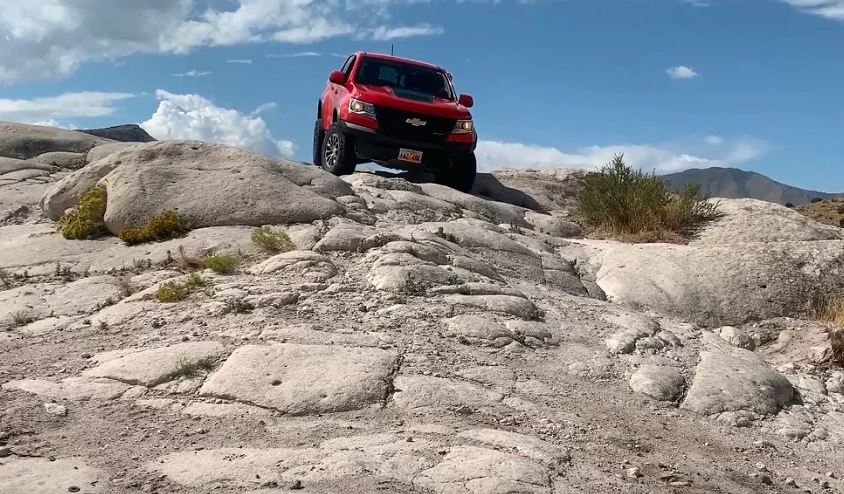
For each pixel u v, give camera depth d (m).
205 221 9.36
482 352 6.39
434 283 7.60
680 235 11.73
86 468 4.12
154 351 5.82
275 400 5.12
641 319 7.66
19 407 4.95
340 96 13.37
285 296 6.98
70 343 6.38
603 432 5.30
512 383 5.88
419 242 8.71
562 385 6.06
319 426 4.83
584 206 12.97
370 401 5.22
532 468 4.30
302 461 4.26
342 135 12.90
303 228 9.20
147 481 3.99
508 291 7.68
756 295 9.41
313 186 10.36
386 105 12.64
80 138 16.83
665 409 6.01
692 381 6.50
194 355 5.71
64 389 5.29
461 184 13.83
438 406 5.24
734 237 11.30
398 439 4.62
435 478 4.12
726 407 6.18
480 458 4.36
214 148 10.53
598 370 6.45
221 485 3.96
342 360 5.66
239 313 6.77
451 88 13.96
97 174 10.31
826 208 22.34
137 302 7.22
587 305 8.09
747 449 5.52
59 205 10.45
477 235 9.65
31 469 4.08
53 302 7.50
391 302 7.12
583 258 10.43
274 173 10.20
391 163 13.52
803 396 6.96
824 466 5.52
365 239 8.54
